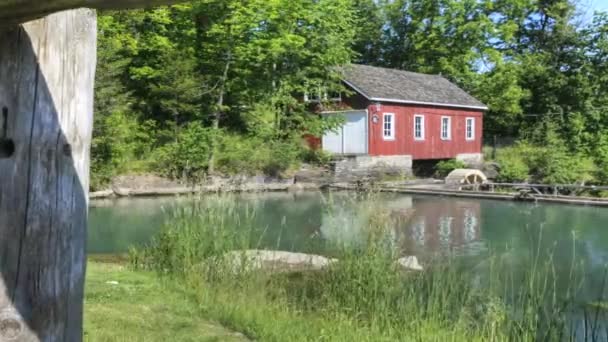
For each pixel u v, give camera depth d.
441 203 17.77
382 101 26.12
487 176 24.23
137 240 10.72
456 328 4.63
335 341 4.47
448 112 29.30
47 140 1.36
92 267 7.00
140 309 4.99
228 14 22.92
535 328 4.50
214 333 4.48
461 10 34.75
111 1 1.13
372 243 6.03
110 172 18.53
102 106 18.09
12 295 1.33
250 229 7.34
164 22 22.48
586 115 29.81
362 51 38.31
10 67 1.32
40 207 1.36
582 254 9.96
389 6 37.22
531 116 32.88
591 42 31.81
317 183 22.47
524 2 34.91
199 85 22.31
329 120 25.89
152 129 22.08
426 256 9.35
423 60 36.06
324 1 25.11
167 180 19.75
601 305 6.38
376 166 24.98
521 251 10.09
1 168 1.33
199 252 6.69
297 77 24.98
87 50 1.43
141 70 21.27
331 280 5.92
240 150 21.84
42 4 1.13
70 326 1.41
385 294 5.34
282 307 5.37
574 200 17.55
